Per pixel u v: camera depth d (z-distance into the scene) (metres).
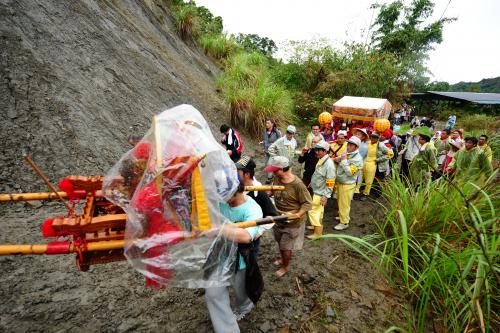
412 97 32.50
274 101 9.85
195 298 3.14
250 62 12.76
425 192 4.24
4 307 2.56
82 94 5.67
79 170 4.63
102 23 7.96
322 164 4.57
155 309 2.92
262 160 8.57
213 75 13.12
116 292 3.00
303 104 13.55
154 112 7.15
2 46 5.04
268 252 4.25
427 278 3.04
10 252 1.74
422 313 3.14
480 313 2.40
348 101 8.60
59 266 3.14
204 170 2.10
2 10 5.44
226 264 2.28
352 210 6.06
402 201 4.41
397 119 17.05
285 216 2.37
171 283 1.98
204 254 2.03
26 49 5.31
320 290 3.52
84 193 2.26
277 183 3.73
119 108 6.27
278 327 2.97
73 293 2.86
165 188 1.96
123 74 7.20
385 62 14.16
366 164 6.46
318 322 3.07
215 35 16.19
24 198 2.15
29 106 4.80
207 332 2.77
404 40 21.62
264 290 3.44
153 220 1.91
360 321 3.12
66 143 4.79
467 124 19.66
